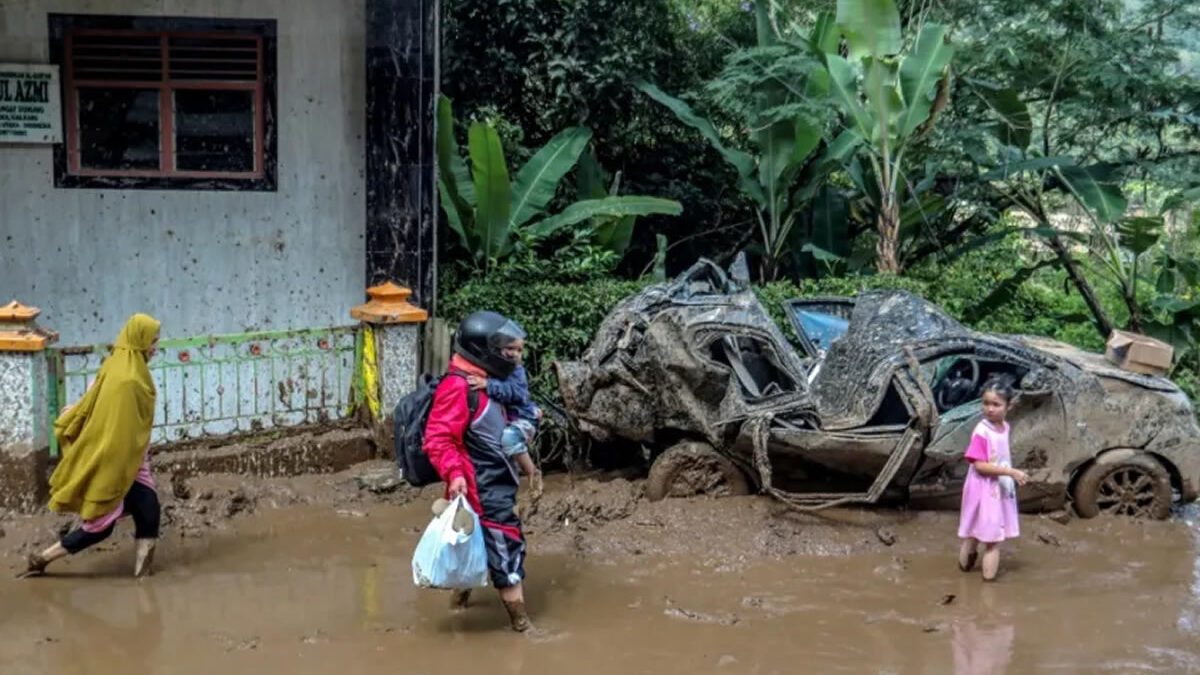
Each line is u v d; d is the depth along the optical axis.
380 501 8.06
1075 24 12.54
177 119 8.95
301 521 7.67
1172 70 13.30
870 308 8.03
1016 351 7.64
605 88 12.52
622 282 9.88
